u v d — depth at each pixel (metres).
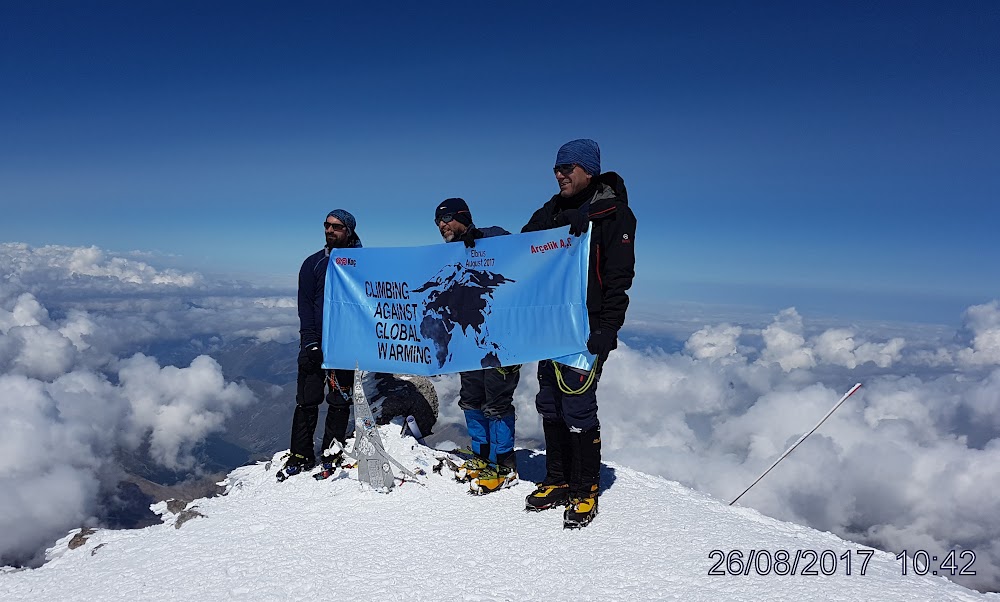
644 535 3.71
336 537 3.83
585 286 4.08
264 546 3.74
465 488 4.67
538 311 4.35
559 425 4.25
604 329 3.83
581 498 3.95
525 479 5.16
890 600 2.85
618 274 3.87
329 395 5.67
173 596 3.17
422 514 4.18
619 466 5.56
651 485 4.89
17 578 3.57
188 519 4.35
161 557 3.70
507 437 4.71
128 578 3.43
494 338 4.54
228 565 3.48
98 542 4.07
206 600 3.09
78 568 3.67
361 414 4.73
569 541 3.67
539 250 4.39
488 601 2.96
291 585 3.19
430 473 4.95
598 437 4.03
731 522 3.94
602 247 4.01
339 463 5.35
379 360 5.13
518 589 3.09
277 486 5.10
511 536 3.76
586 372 3.98
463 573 3.27
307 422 5.36
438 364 4.87
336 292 5.35
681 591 2.99
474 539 3.73
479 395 4.81
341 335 5.29
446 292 4.86
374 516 4.17
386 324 5.12
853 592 2.93
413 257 5.05
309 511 4.33
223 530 4.06
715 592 2.96
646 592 3.00
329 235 5.54
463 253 4.80
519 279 4.45
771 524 4.09
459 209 4.88
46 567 3.78
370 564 3.41
